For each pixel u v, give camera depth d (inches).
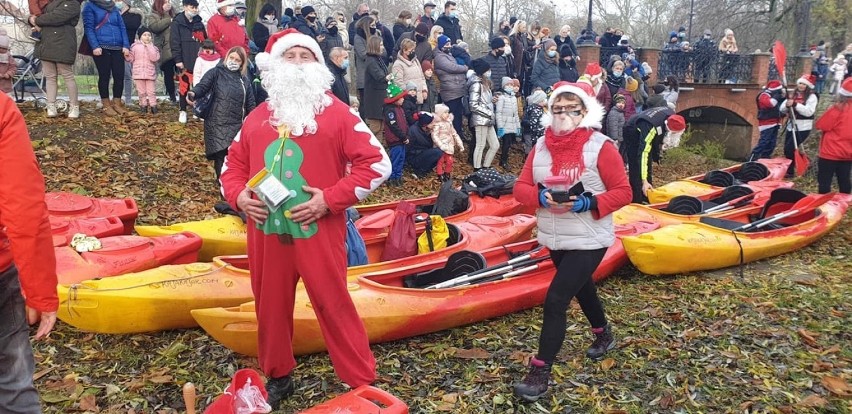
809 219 302.7
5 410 91.5
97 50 358.3
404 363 171.2
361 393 122.2
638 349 180.2
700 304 217.2
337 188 119.5
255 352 162.1
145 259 196.7
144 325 173.0
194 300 174.9
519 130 445.1
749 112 789.2
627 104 472.4
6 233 87.2
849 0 936.3
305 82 120.0
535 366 149.6
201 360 166.9
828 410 149.9
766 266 264.7
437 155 383.6
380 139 378.6
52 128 336.5
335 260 123.5
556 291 147.9
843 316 208.1
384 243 233.1
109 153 325.7
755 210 307.4
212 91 272.2
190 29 373.1
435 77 438.6
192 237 214.1
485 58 446.3
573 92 146.3
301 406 144.6
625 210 285.9
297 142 120.1
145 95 398.0
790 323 201.5
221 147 275.0
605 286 235.5
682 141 649.6
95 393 148.8
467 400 151.9
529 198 150.6
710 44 769.6
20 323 92.4
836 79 595.8
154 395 149.6
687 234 247.8
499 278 203.5
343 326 126.2
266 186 117.7
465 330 192.2
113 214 229.1
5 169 84.7
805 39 831.7
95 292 165.9
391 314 174.6
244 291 183.3
